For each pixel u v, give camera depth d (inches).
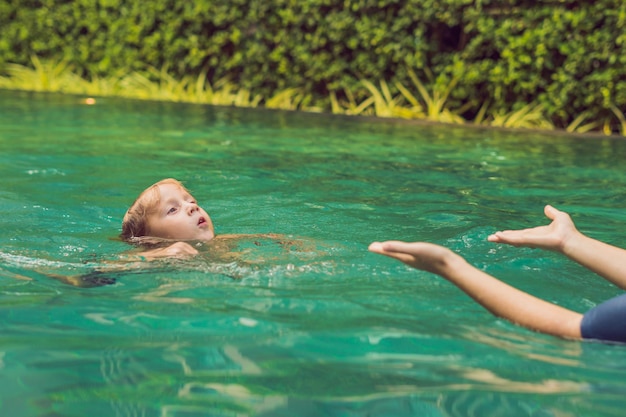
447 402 77.3
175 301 108.6
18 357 87.4
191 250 133.5
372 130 344.5
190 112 400.2
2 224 156.4
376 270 125.0
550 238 109.4
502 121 391.9
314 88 459.2
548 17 372.2
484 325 99.9
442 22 414.6
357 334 96.3
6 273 122.3
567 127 385.4
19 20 546.0
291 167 238.1
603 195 207.0
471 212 178.7
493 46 394.0
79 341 92.7
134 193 193.5
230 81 494.3
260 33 461.4
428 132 343.0
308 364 86.7
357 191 202.1
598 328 93.6
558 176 235.9
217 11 470.9
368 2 416.8
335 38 430.0
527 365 87.2
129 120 353.7
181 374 83.4
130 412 74.2
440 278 120.7
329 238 150.1
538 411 75.7
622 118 366.0
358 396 78.5
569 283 122.6
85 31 539.5
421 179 224.2
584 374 84.9
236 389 79.7
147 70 510.0
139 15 506.9
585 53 364.8
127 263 128.4
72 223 160.9
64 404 75.7
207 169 230.1
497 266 131.2
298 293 112.7
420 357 89.3
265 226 161.6
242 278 119.6
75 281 118.2
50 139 281.0
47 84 518.3
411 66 417.7
